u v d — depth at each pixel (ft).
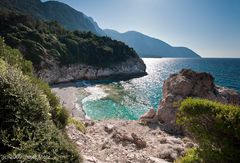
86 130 47.11
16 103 19.63
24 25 300.81
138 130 52.90
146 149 37.22
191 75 63.98
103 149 34.42
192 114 20.94
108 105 136.56
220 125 18.89
